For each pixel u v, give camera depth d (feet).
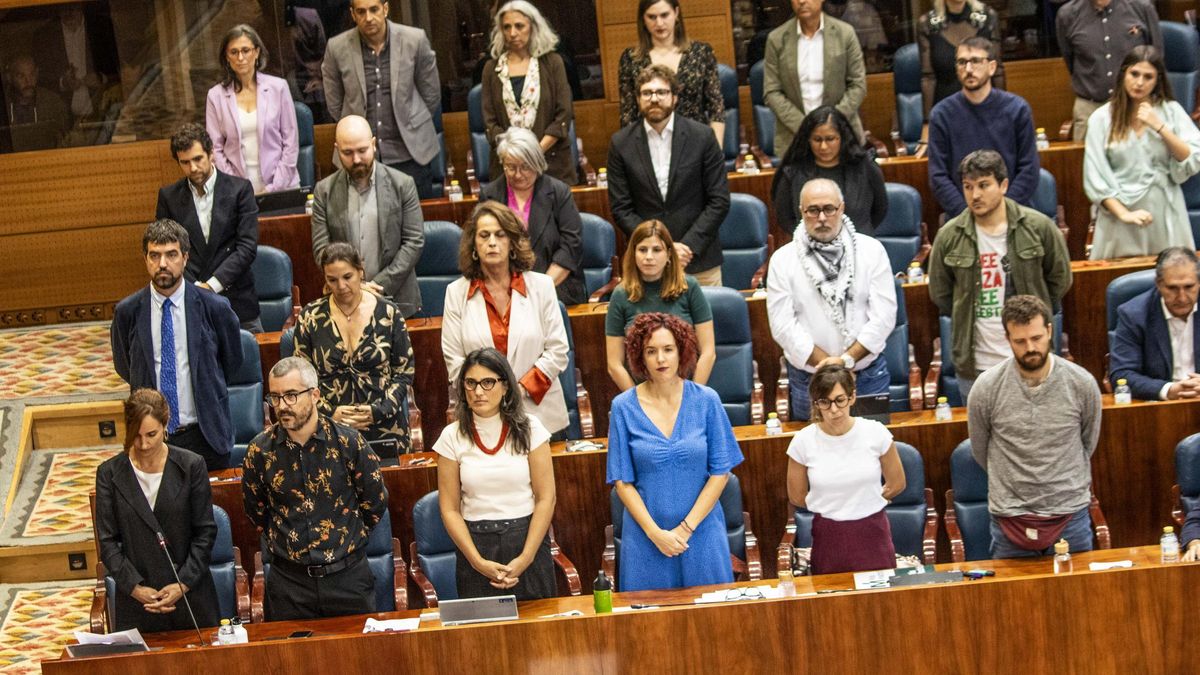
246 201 36.55
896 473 27.35
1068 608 24.36
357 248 35.73
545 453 26.53
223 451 31.53
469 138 44.96
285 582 26.94
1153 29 41.57
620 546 27.96
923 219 41.32
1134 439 29.78
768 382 34.65
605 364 34.42
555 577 29.73
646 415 26.63
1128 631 24.41
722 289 33.12
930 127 37.58
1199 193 39.32
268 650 24.57
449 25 45.11
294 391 26.09
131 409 26.76
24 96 45.09
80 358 42.96
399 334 31.04
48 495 37.40
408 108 41.55
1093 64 41.57
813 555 27.45
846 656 24.50
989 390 26.58
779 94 41.83
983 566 25.49
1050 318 25.86
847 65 41.16
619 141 36.45
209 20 44.86
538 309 30.81
